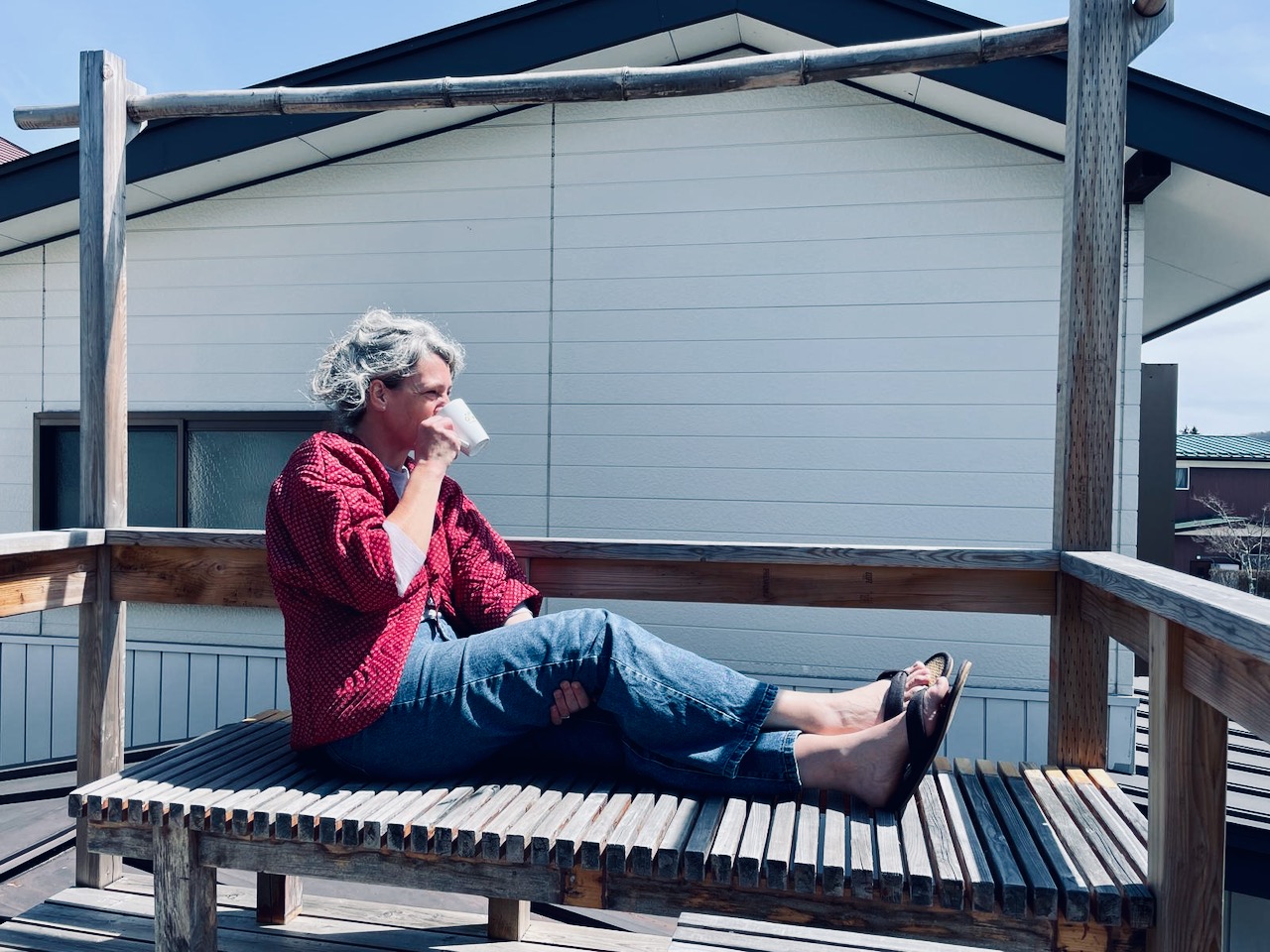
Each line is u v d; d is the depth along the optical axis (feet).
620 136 14.53
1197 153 10.72
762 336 14.21
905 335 13.76
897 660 13.85
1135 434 12.78
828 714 4.91
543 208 14.82
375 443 5.48
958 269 13.56
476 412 15.07
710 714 4.73
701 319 14.39
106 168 7.36
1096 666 5.97
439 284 15.15
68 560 6.90
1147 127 10.82
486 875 4.34
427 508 4.93
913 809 4.69
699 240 14.37
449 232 15.08
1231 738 13.85
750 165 14.17
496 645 4.99
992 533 13.53
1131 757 12.82
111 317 7.38
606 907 4.23
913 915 3.98
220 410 15.79
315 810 4.45
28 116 7.72
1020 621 13.50
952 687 4.36
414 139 15.10
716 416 14.38
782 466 14.17
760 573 6.73
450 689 4.88
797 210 14.06
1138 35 5.98
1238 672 3.40
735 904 4.11
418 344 5.31
